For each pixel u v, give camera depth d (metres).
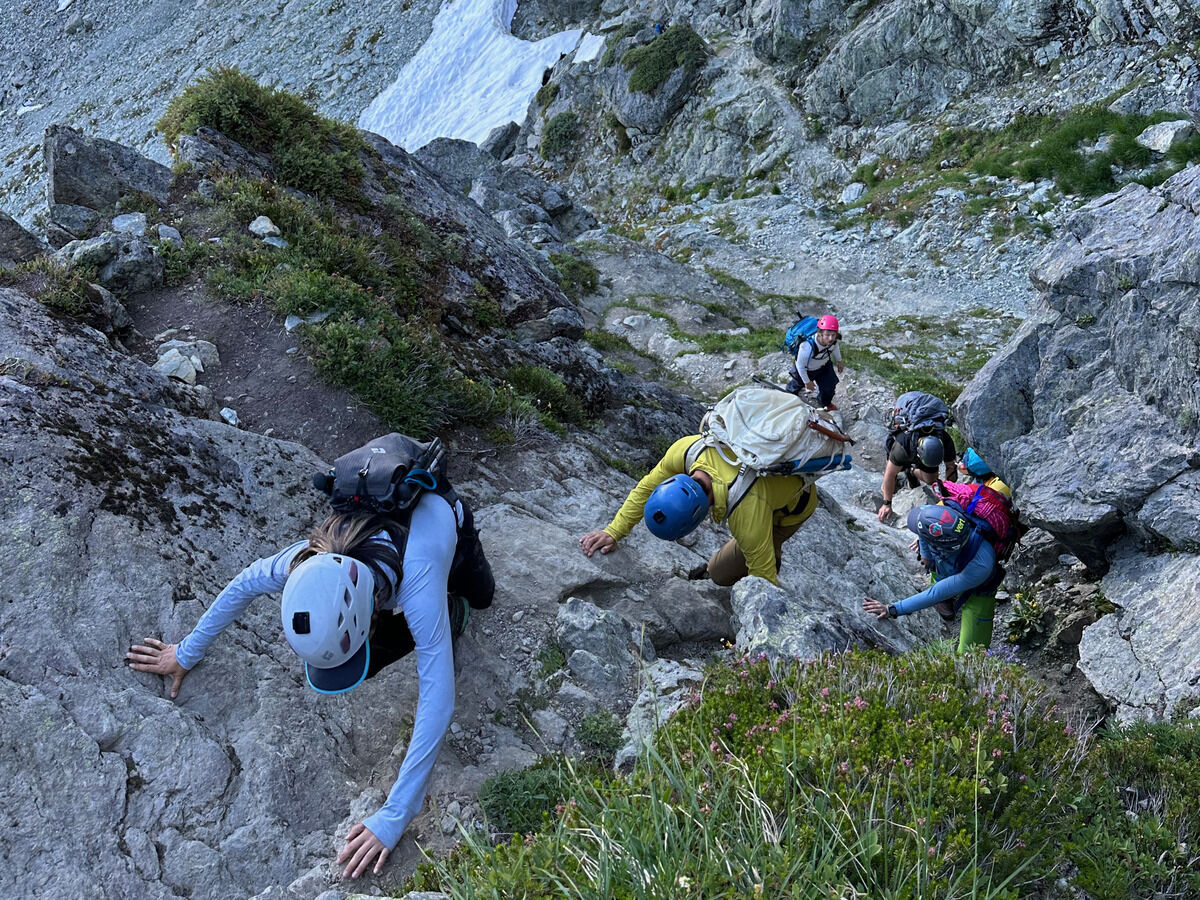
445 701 3.31
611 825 2.88
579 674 4.62
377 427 6.19
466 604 4.34
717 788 3.08
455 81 48.06
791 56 34.41
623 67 38.12
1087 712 5.78
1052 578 7.25
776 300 22.02
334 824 3.61
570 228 28.73
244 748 3.66
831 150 32.06
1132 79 25.89
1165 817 3.20
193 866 3.26
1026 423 7.28
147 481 4.45
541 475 6.63
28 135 57.66
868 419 14.82
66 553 3.85
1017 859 2.85
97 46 62.81
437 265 9.52
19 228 6.73
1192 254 6.14
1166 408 6.42
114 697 3.53
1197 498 5.98
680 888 2.53
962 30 29.38
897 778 3.02
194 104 8.96
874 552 8.00
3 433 4.15
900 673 3.82
